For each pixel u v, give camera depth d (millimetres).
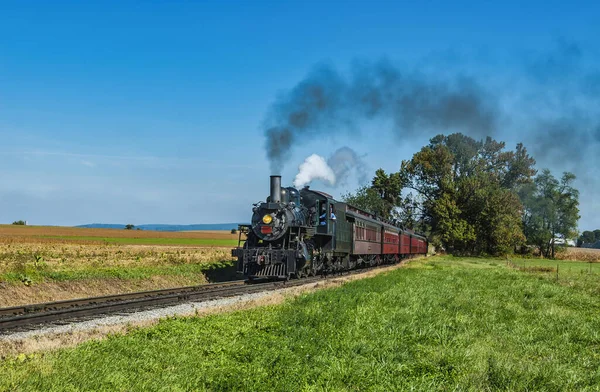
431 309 16844
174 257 36406
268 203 26078
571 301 21578
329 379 9117
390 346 11617
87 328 12344
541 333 14195
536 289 25250
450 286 25516
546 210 90000
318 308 15766
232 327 12914
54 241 46281
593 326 15578
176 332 12008
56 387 7727
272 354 10289
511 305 19250
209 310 15555
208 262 35344
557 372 10062
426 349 11781
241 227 27047
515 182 91250
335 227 30391
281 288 22703
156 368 9273
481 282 28938
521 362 10688
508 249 80500
